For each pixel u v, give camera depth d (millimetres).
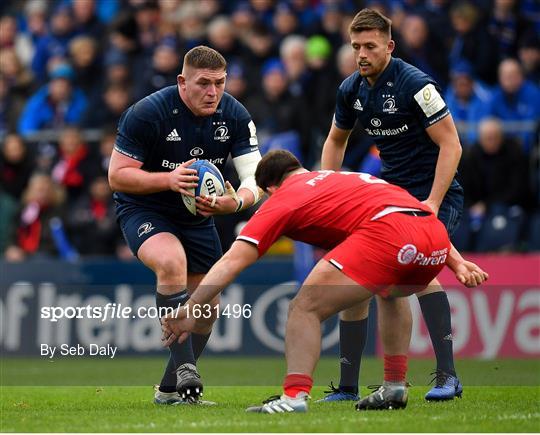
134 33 53562
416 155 24922
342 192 20656
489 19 48969
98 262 43812
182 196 23266
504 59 48781
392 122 24781
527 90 46531
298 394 20719
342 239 20719
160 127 23766
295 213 20438
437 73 47344
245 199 23906
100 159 48438
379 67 24391
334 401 24328
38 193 46875
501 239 42156
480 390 26516
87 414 21656
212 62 23203
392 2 51375
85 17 57594
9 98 55219
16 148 49688
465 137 45438
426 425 18891
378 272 20234
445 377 23688
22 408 23531
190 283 25344
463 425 18969
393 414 20562
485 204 42781
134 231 23922
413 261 20422
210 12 54688
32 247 46875
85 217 46500
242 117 24562
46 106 52875
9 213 47531
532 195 43281
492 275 40312
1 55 55969
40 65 57844
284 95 46188
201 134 24125
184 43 50000
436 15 50125
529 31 48906
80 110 52875
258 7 53094
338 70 45688
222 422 19469
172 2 54531
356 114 25453
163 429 18750
